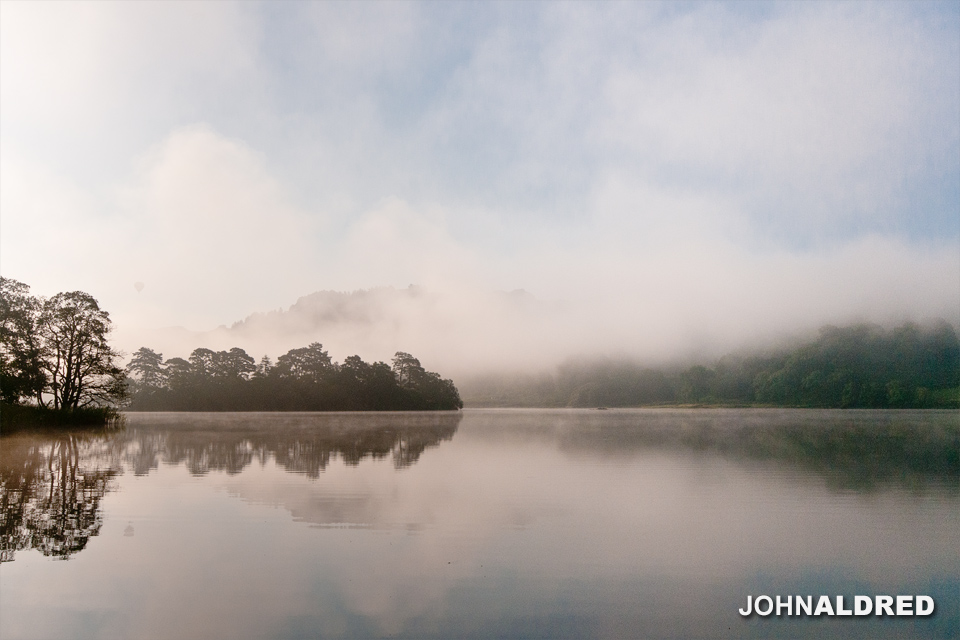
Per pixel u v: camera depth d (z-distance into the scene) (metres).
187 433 52.66
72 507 18.03
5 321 57.72
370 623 9.84
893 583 11.97
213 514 17.12
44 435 49.69
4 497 19.66
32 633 9.41
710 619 10.27
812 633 9.80
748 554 13.58
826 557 13.42
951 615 10.52
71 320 61.94
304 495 20.14
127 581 11.55
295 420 86.50
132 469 26.58
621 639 9.44
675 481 23.36
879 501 19.31
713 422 82.00
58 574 11.95
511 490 21.30
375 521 16.36
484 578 11.92
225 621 9.87
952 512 17.72
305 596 10.91
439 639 9.34
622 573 12.27
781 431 57.56
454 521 16.39
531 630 9.69
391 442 42.75
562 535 15.02
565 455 33.53
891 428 62.41
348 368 161.00
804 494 20.58
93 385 64.75
